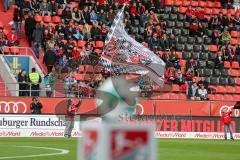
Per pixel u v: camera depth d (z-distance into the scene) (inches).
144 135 141.5
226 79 1769.2
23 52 1596.9
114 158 140.0
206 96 1605.6
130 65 1461.6
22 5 1695.4
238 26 1959.9
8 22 1701.5
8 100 1391.5
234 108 1556.3
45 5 1723.7
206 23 1911.9
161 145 1107.3
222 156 842.8
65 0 1801.2
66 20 1701.5
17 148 929.5
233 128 1550.2
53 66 1510.8
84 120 1434.5
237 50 1850.4
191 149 994.7
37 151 864.3
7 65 1507.1
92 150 142.4
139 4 1840.6
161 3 1920.5
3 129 1384.1
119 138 140.6
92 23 1731.1
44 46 1599.4
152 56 1477.6
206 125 1536.7
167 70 1625.2
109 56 1460.4
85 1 1779.0
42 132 1408.7
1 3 1743.4
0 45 1567.4
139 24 1791.3
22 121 1397.6
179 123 1518.2
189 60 1739.7
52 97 1419.8
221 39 1879.9
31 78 1422.2
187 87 1605.6
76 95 1460.4
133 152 140.8
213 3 2054.6
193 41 1850.4
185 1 2001.7
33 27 1608.0
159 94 1552.7
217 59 1796.3
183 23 1892.2
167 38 1792.6
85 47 1609.3
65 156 770.8
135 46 1471.5
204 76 1759.4
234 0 2105.1
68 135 1357.0
